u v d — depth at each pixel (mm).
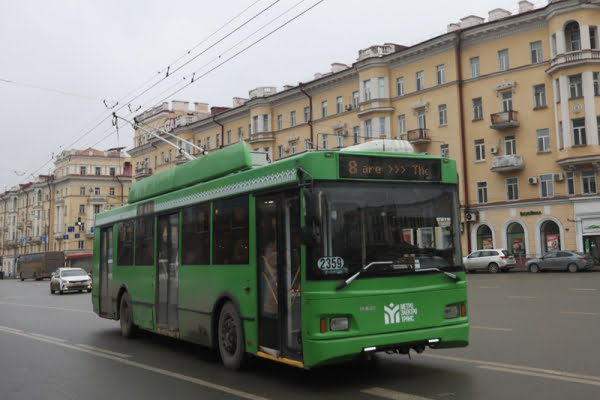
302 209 6309
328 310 6055
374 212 6508
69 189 86500
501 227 38031
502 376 6707
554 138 35938
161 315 9930
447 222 6965
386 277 6402
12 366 8719
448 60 40469
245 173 7613
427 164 6949
